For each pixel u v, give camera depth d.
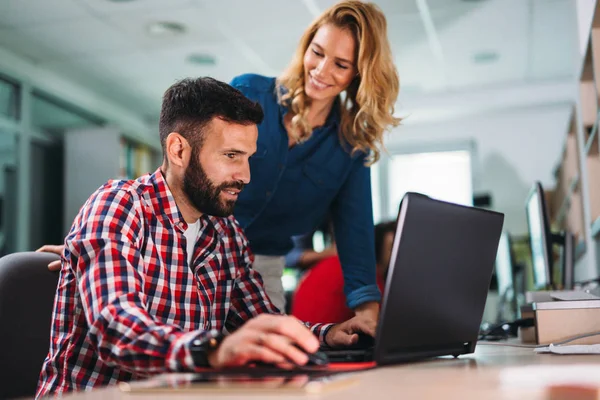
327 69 1.78
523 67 6.48
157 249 1.27
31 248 6.22
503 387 0.77
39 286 1.41
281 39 5.66
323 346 1.41
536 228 2.48
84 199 6.23
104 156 6.27
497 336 1.97
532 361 1.14
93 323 1.05
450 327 1.20
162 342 0.95
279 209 1.95
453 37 5.67
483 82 6.91
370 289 1.85
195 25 5.34
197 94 1.26
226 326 1.49
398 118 1.90
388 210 7.74
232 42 5.71
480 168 7.42
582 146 2.97
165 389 0.76
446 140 7.57
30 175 6.24
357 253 1.94
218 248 1.41
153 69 6.33
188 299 1.29
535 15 5.23
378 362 1.04
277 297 2.05
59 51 5.86
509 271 3.20
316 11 5.07
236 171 1.26
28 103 6.07
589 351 1.29
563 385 0.79
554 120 7.25
